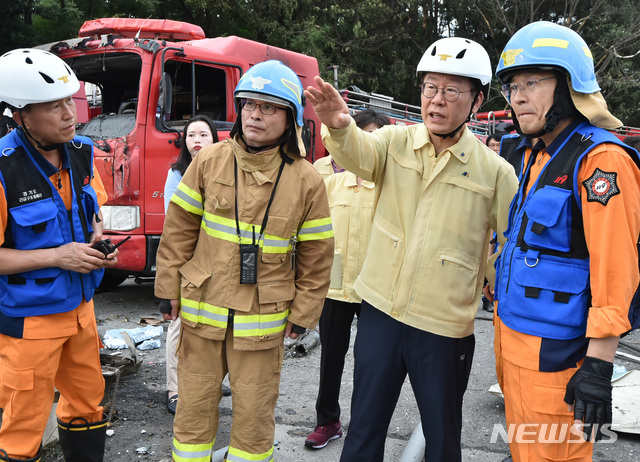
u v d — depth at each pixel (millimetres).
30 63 2209
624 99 22062
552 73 1949
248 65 6590
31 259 2264
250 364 2387
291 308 2498
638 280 1850
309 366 4672
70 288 2395
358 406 2352
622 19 21906
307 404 3879
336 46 17328
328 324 3162
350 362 4785
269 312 2387
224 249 2369
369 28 18859
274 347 2422
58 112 2264
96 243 2463
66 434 2650
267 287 2377
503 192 2357
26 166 2297
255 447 2418
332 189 3324
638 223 1858
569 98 1976
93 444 2678
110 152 5598
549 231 1968
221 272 2359
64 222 2406
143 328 5273
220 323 2354
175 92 6184
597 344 1829
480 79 2199
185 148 3635
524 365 2008
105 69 6246
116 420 3498
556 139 2031
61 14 12016
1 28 11617
